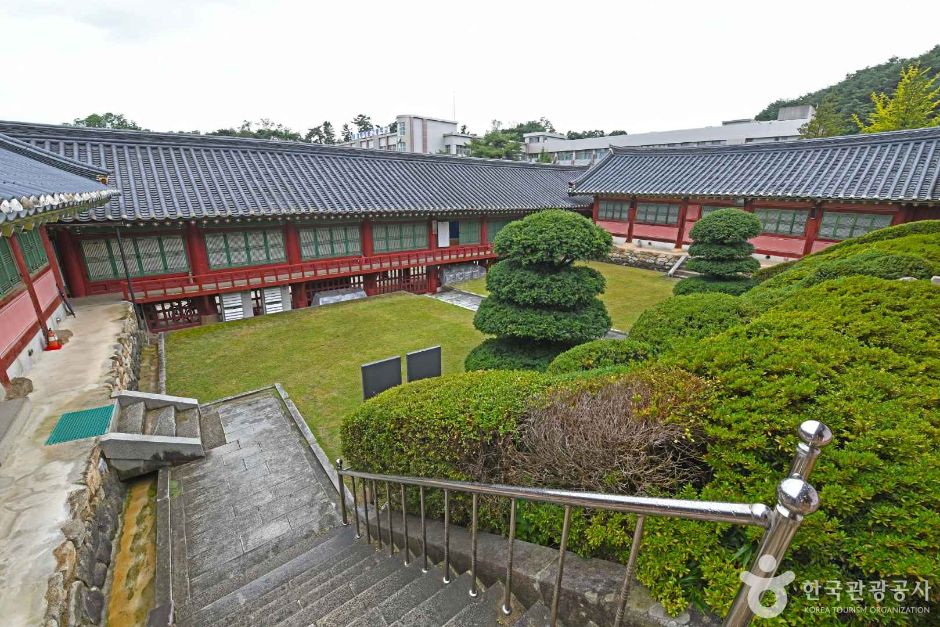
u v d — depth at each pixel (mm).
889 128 26797
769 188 16078
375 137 58531
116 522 4848
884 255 5961
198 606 3783
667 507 1535
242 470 5941
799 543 1763
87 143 11875
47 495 4098
